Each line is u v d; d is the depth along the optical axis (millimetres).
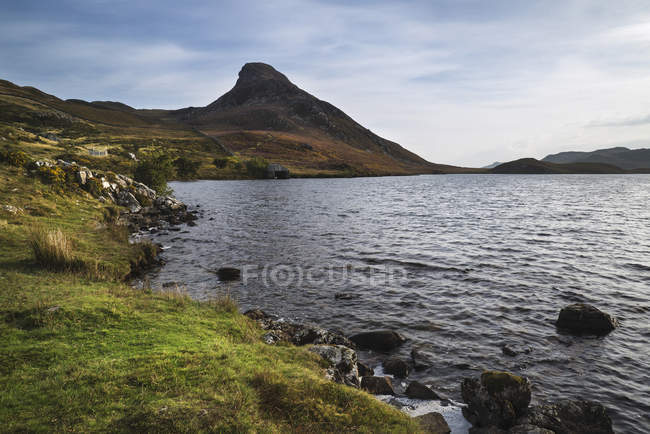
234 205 56938
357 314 16188
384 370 11750
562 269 23031
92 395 6973
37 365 8102
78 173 36375
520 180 179625
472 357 12500
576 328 14539
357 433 6961
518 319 15625
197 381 7785
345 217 45250
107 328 10523
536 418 8305
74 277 15445
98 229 25750
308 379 8461
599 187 119250
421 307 16969
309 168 189875
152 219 38562
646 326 14875
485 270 22797
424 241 31312
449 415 9258
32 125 159500
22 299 12016
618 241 31359
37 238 17219
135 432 6062
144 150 144875
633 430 8945
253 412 6984
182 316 12422
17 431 5891
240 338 11352
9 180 30484
